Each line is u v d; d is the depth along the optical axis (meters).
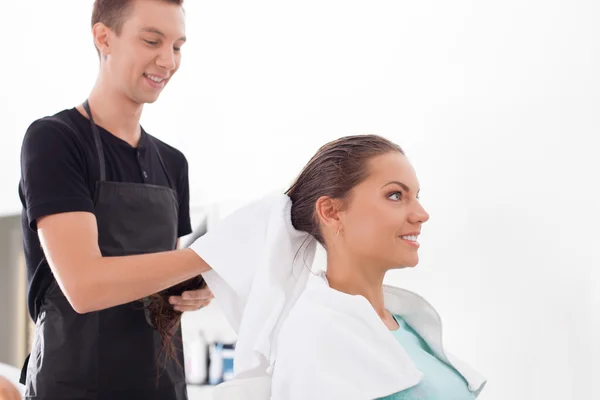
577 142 1.58
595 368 1.52
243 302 1.10
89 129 1.36
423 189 1.92
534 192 1.66
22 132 3.19
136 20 1.28
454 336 1.81
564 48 1.62
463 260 1.80
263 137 2.37
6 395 1.35
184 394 1.43
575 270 1.56
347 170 0.99
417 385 0.95
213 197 2.54
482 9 1.80
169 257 1.11
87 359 1.30
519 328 1.67
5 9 3.25
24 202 1.33
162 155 1.52
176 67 1.37
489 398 1.73
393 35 2.01
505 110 1.73
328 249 1.03
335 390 0.87
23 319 3.11
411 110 1.95
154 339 1.36
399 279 1.97
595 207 1.53
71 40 2.93
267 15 2.38
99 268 1.15
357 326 0.92
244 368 1.01
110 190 1.34
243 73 2.45
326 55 2.19
